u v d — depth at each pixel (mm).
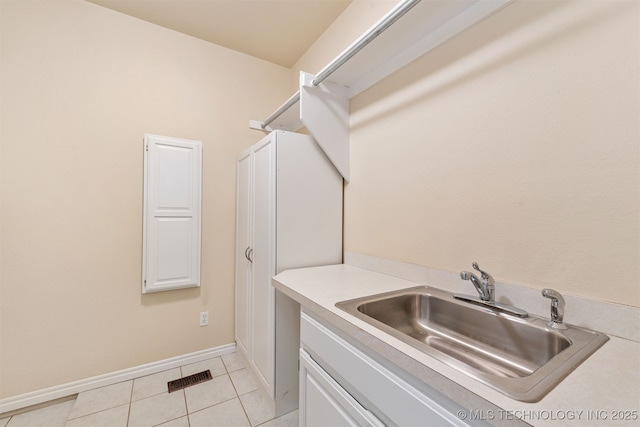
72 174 1750
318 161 1751
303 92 1635
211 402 1668
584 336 756
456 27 1149
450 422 593
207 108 2219
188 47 2156
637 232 729
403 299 1165
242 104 2379
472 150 1117
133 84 1942
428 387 649
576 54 836
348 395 910
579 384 545
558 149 874
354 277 1447
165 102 2053
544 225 908
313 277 1447
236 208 2314
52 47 1708
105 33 1861
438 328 1127
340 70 1589
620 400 494
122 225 1894
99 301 1825
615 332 756
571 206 848
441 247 1243
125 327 1901
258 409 1611
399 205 1452
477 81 1100
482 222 1083
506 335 916
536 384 544
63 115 1729
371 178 1634
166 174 1996
